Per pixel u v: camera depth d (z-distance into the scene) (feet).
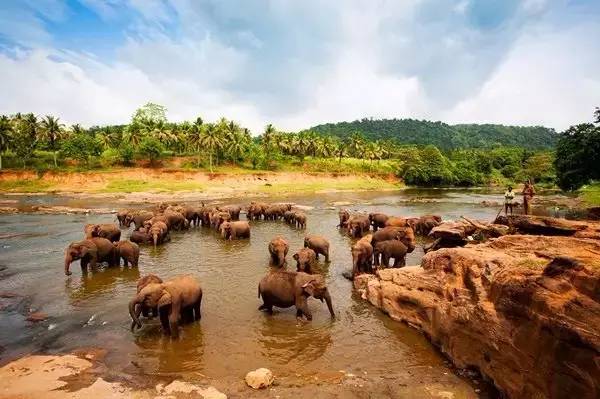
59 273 60.29
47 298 49.32
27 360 33.47
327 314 44.65
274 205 128.26
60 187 221.05
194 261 68.28
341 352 36.17
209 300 48.67
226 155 312.50
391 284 44.62
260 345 37.32
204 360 34.47
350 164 355.77
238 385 30.40
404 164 348.59
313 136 352.28
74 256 57.72
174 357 34.94
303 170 327.26
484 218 124.26
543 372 24.49
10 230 100.32
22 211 138.51
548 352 24.17
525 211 81.92
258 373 30.48
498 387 28.86
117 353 35.55
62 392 28.81
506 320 28.48
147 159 292.81
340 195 230.89
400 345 37.78
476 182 348.38
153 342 37.73
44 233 95.96
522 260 31.91
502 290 29.45
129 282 55.83
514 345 27.22
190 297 40.42
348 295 50.55
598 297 22.48
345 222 106.52
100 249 60.59
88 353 35.40
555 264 25.71
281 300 42.98
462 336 33.65
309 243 67.67
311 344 37.63
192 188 228.63
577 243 36.04
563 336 22.99
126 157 274.98
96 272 59.98
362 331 40.52
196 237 92.99
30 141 268.62
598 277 22.66
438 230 64.03
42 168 248.73
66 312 44.86
